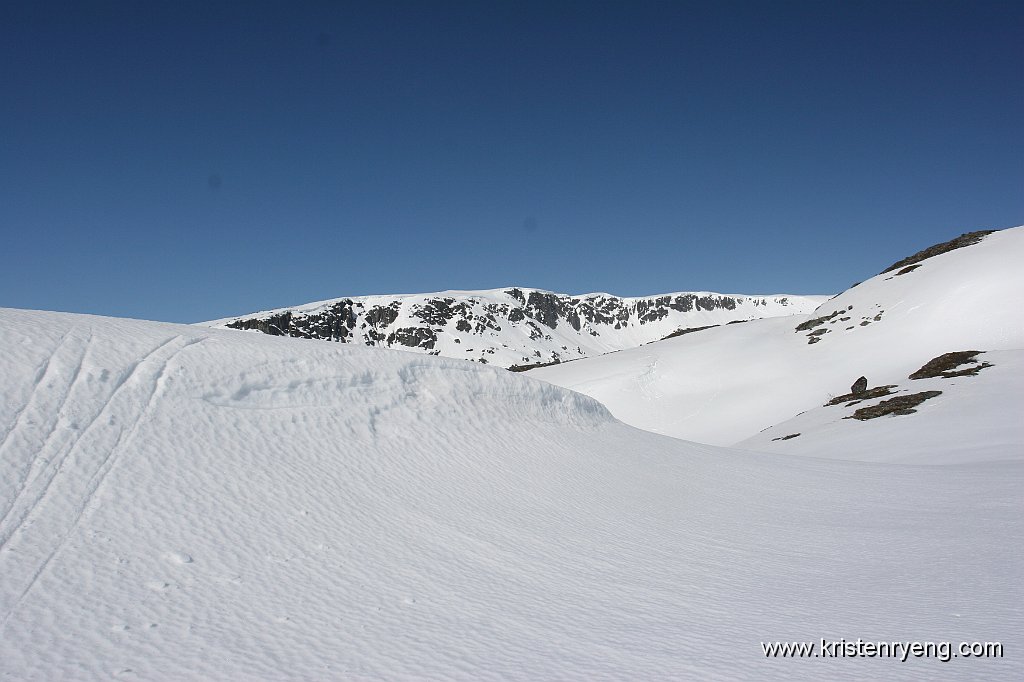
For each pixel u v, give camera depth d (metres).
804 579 8.88
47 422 8.88
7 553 6.61
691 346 77.75
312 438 12.19
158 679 5.16
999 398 30.61
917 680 5.17
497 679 5.35
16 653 5.30
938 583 8.23
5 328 10.69
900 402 35.22
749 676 5.39
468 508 11.40
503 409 17.89
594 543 10.45
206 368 11.86
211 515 8.52
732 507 14.23
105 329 12.11
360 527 9.46
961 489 15.40
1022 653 5.70
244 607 6.65
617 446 19.77
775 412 53.06
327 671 5.45
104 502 7.98
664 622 7.03
